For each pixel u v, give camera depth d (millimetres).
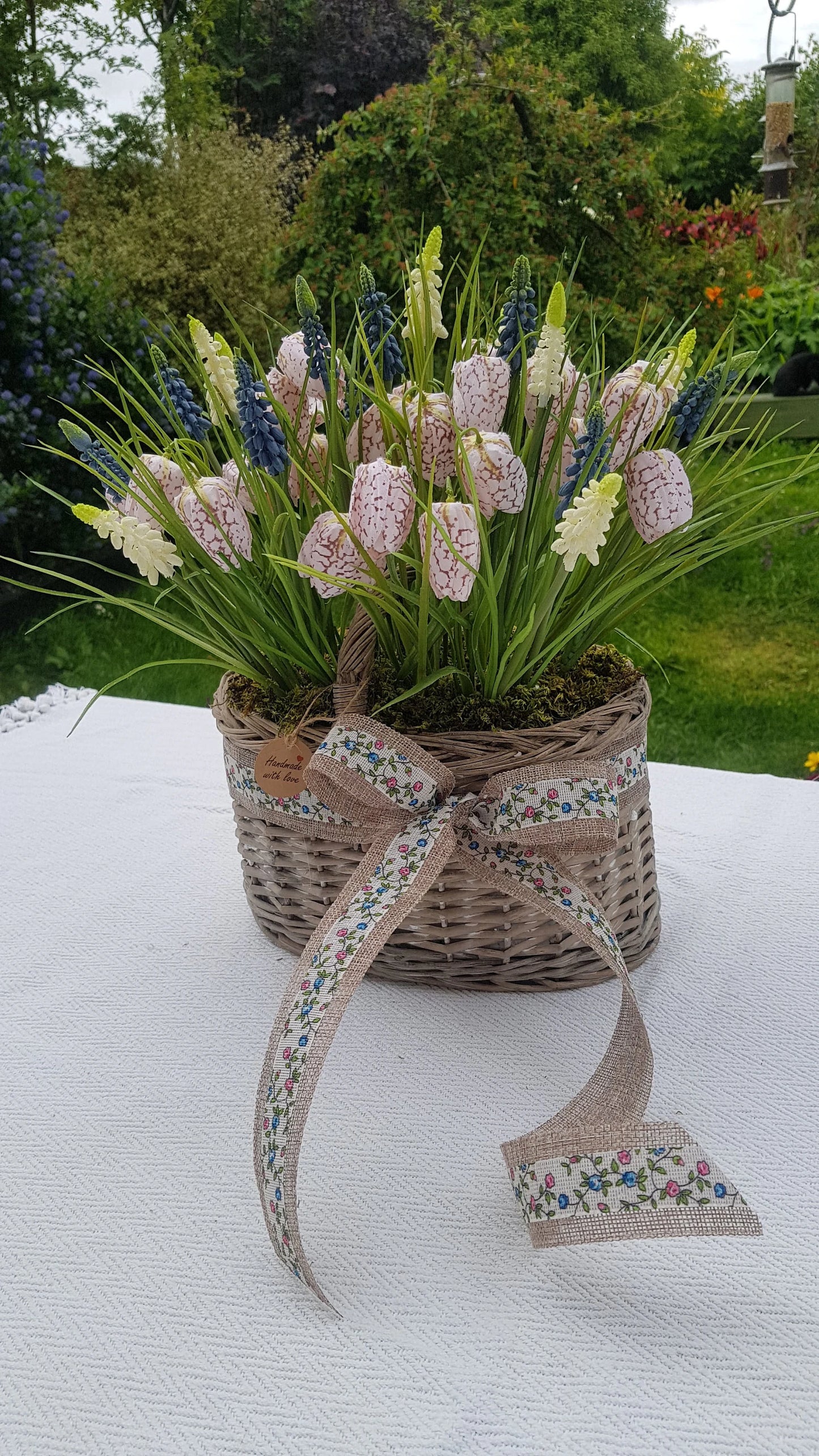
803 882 861
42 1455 438
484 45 2520
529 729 665
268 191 3113
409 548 642
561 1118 587
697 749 2227
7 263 2553
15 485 2590
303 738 676
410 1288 511
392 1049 683
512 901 696
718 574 2549
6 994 756
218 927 839
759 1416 440
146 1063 682
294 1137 513
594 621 713
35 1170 596
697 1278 509
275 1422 447
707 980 741
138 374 722
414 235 2279
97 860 946
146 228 3021
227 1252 539
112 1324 499
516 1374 464
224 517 614
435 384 685
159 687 2572
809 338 2482
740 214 2730
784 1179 563
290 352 699
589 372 768
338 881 715
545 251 2400
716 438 711
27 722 1302
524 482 569
